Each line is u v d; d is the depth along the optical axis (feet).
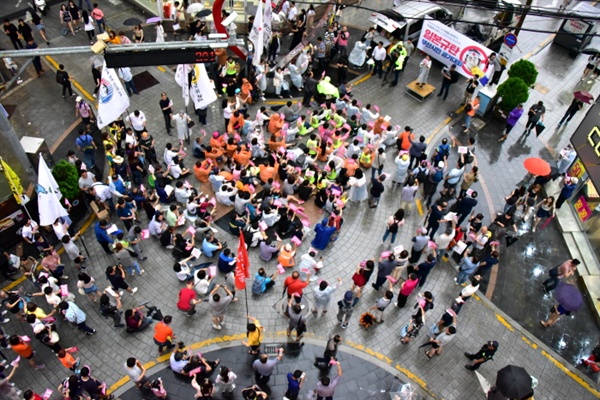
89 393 40.32
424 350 48.65
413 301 52.37
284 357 46.75
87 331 46.73
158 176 55.21
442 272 55.36
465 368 47.88
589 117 57.77
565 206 63.31
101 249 54.08
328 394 40.75
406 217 60.34
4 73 72.28
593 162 55.16
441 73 82.84
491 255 51.93
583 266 57.52
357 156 62.64
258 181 60.13
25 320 46.73
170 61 39.99
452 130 73.05
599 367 48.49
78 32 80.53
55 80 72.38
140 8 87.25
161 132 67.00
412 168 64.75
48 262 48.34
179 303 46.85
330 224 54.60
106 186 54.29
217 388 43.88
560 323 53.01
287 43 84.58
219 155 59.88
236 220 53.88
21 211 52.16
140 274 51.83
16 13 82.53
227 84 70.59
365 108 68.18
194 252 51.93
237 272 43.96
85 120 64.64
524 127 74.59
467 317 51.96
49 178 44.24
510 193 64.90
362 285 48.11
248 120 63.98
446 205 57.67
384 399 44.83
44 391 43.55
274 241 54.90
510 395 40.27
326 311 50.29
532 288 55.62
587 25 83.66
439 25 78.79
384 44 82.02
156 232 54.03
